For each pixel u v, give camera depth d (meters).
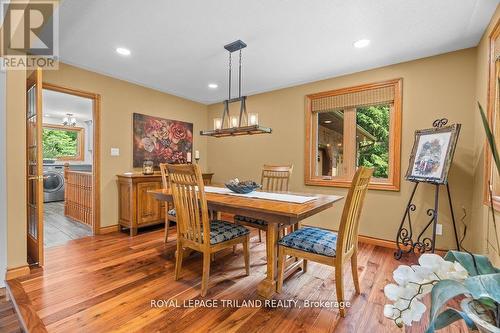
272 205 1.94
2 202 2.12
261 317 1.68
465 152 2.57
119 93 3.63
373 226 3.14
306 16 2.08
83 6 1.93
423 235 2.81
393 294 0.63
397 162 2.96
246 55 2.83
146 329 1.55
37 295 1.89
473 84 2.54
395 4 1.91
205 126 5.05
